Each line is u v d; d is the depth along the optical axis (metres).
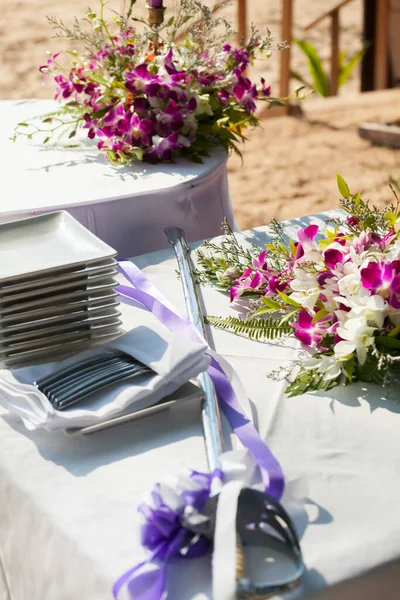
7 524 0.88
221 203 1.74
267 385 0.98
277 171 4.08
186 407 0.93
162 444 0.87
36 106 2.22
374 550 0.71
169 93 1.68
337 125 4.68
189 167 1.68
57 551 0.77
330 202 3.68
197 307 1.15
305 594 0.67
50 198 1.47
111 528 0.75
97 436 0.89
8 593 0.93
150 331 1.00
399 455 0.85
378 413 0.92
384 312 0.96
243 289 1.17
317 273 1.03
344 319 0.98
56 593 0.78
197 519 0.70
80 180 1.58
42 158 1.74
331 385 0.96
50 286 1.00
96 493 0.80
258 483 0.78
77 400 0.89
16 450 0.87
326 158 4.22
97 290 1.02
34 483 0.82
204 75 1.77
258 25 7.27
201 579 0.69
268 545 0.71
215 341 1.10
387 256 1.02
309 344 1.02
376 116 4.73
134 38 1.77
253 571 0.69
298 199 3.73
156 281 1.28
